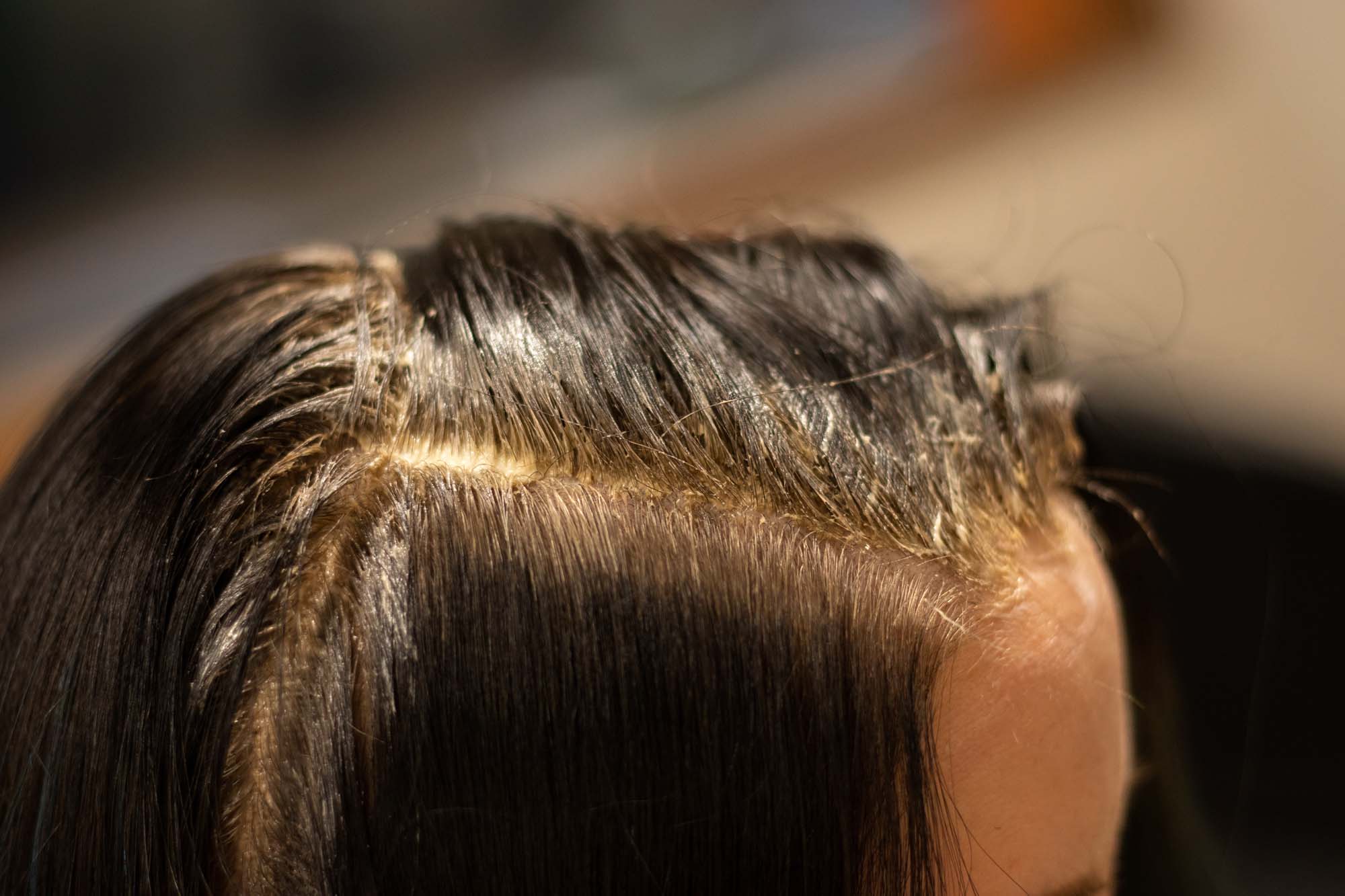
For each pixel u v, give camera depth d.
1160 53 0.98
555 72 0.91
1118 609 0.34
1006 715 0.28
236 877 0.25
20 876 0.28
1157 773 0.43
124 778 0.26
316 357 0.29
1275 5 0.97
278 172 0.88
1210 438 0.58
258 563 0.26
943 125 0.92
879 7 0.95
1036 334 0.39
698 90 0.92
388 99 0.90
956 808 0.28
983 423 0.31
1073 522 0.33
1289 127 0.93
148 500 0.28
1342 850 0.55
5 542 0.33
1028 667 0.28
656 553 0.26
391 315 0.30
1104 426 0.47
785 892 0.26
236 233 0.87
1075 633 0.30
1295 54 0.95
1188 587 0.51
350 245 0.41
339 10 0.87
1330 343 0.84
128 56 0.84
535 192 0.87
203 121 0.87
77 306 0.82
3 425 0.76
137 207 0.86
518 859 0.25
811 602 0.26
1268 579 0.57
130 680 0.26
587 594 0.25
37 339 0.81
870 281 0.35
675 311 0.30
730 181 0.89
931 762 0.27
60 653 0.28
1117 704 0.32
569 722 0.25
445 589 0.25
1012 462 0.31
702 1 0.92
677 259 0.33
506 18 0.89
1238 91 0.95
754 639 0.25
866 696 0.26
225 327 0.32
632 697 0.25
